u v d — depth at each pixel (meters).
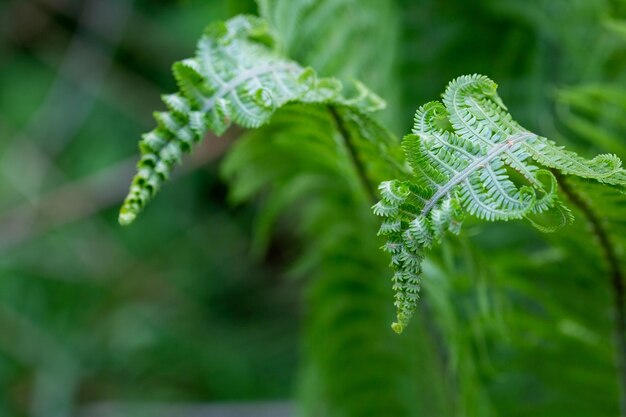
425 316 0.96
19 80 2.59
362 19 0.96
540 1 1.07
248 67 0.78
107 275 2.43
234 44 0.79
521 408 1.05
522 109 1.12
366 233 0.99
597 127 1.02
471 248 0.85
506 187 0.72
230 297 2.50
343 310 1.10
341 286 1.08
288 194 1.04
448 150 0.72
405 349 1.08
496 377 0.98
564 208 0.72
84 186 2.41
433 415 1.11
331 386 1.18
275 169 0.98
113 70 2.58
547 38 1.10
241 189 1.00
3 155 2.44
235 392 2.30
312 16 0.90
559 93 0.92
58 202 2.40
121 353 2.33
